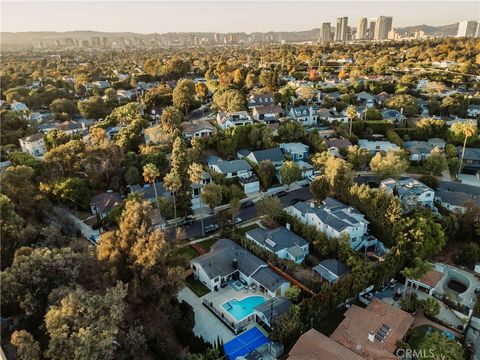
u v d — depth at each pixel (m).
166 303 44.75
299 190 89.44
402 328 46.19
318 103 148.50
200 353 42.53
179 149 74.12
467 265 62.59
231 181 90.19
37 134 114.31
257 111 127.25
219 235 71.19
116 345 37.31
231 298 54.62
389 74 198.62
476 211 68.00
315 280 57.94
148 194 81.38
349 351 41.12
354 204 72.25
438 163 95.25
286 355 44.84
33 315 40.03
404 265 58.97
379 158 88.75
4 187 65.44
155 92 148.50
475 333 48.88
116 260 43.56
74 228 70.12
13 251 49.62
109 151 87.62
